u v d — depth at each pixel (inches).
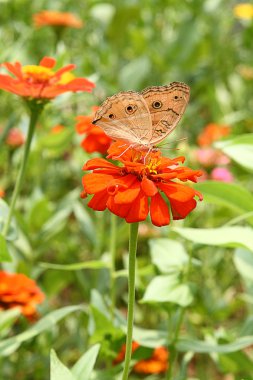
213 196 29.9
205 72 59.7
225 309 32.9
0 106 43.4
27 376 36.0
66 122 43.7
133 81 53.9
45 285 37.2
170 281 29.0
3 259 27.1
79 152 42.8
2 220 29.1
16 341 28.6
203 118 58.4
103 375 29.4
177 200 24.2
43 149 38.7
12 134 40.1
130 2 56.0
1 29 47.7
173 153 40.9
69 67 29.0
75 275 37.1
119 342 29.5
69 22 46.4
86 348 34.5
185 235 27.4
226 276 39.4
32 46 52.6
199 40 60.1
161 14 62.1
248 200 29.7
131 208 24.1
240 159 29.9
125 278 36.8
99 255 36.5
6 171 42.5
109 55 54.9
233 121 47.6
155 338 29.5
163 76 59.4
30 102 29.1
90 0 57.4
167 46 58.9
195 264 29.5
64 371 25.2
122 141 25.6
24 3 53.2
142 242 42.7
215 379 38.7
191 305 31.3
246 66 61.0
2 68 33.2
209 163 38.7
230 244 27.1
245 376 32.3
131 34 57.1
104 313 30.0
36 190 37.6
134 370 32.7
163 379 34.7
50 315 29.1
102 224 36.9
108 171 24.8
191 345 29.1
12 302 31.2
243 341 29.1
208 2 59.3
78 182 47.8
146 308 38.9
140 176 24.7
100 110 25.0
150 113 25.6
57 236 37.7
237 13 56.2
